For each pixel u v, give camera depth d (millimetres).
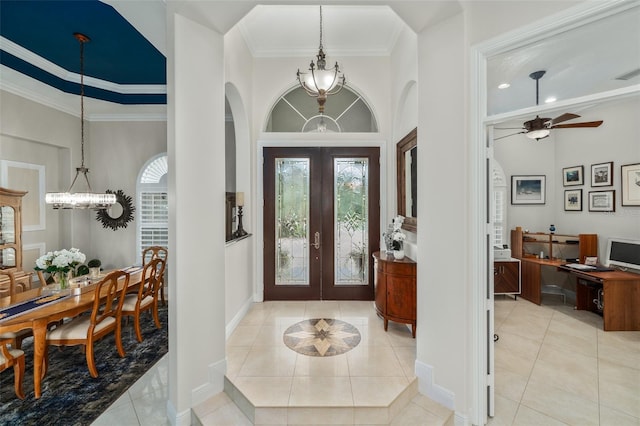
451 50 2041
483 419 2021
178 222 2033
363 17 3393
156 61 3801
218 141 2314
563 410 2156
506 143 5047
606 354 2971
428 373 2211
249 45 3846
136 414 2184
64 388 2494
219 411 2111
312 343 2861
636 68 1605
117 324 2965
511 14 1851
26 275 3662
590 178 4438
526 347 3123
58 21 2965
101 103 4570
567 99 1745
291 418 1988
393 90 3916
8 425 2082
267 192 4125
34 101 4156
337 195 4160
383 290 3129
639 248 3744
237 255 3375
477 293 1991
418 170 2266
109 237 5133
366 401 2020
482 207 1979
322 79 2902
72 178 4742
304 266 4188
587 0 1619
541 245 4953
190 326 2113
